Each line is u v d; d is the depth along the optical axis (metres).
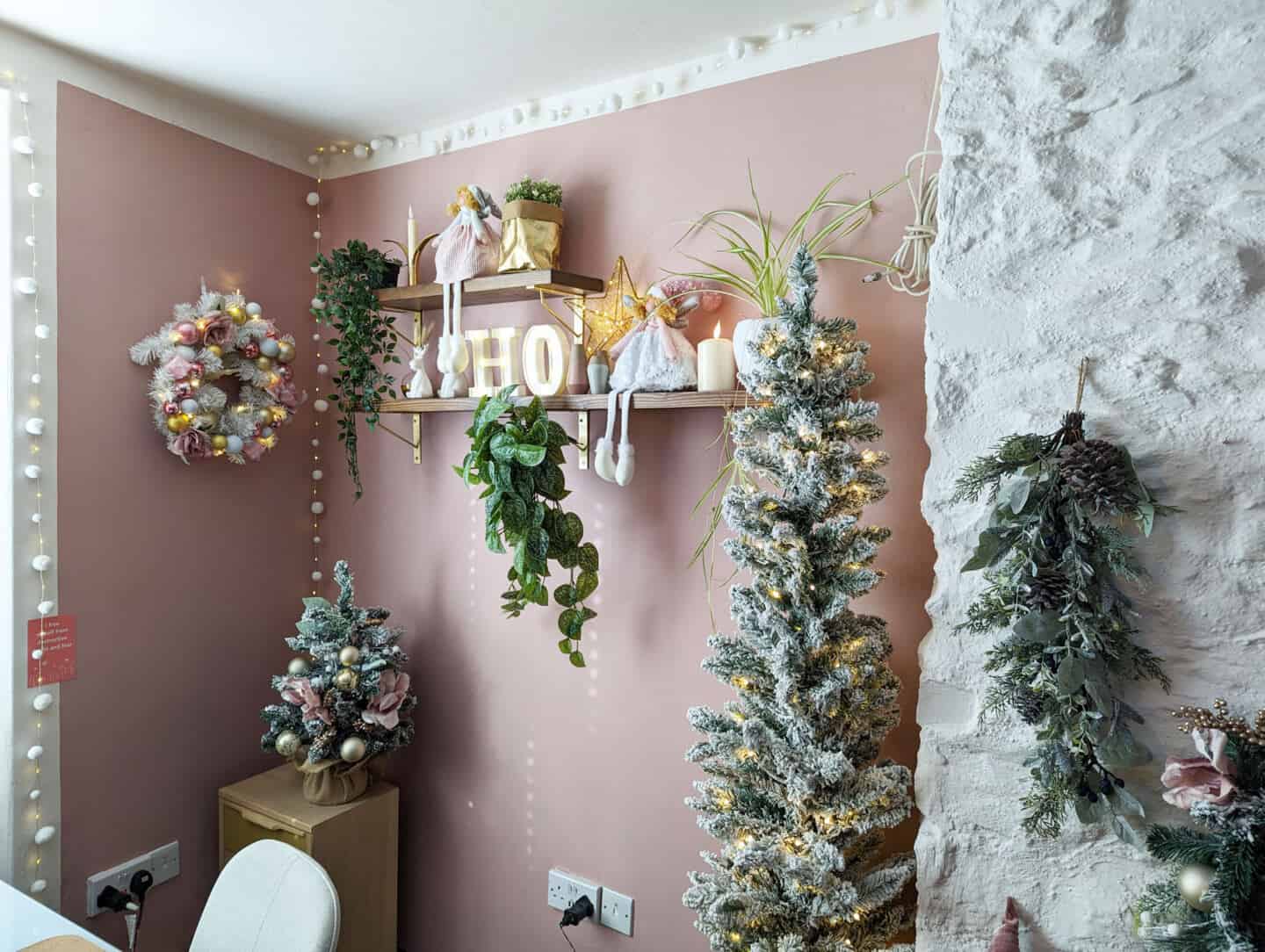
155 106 2.02
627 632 1.96
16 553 1.79
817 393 1.36
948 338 1.24
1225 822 0.98
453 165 2.21
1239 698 1.08
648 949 1.94
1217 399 1.08
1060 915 1.19
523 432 1.74
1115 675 1.11
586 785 2.04
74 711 1.91
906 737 1.61
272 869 1.51
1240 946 0.94
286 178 2.37
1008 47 1.18
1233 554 1.08
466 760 2.26
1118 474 1.06
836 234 1.65
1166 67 1.08
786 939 1.28
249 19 1.67
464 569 2.24
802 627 1.36
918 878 1.29
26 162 1.78
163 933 2.12
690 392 1.68
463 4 1.59
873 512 1.63
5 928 1.44
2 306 1.76
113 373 1.96
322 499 2.51
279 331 2.34
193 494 2.16
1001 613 1.16
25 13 1.65
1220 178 1.06
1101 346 1.14
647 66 1.86
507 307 2.14
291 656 2.44
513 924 2.17
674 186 1.85
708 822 1.42
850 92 1.62
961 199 1.22
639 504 1.93
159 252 2.04
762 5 1.59
